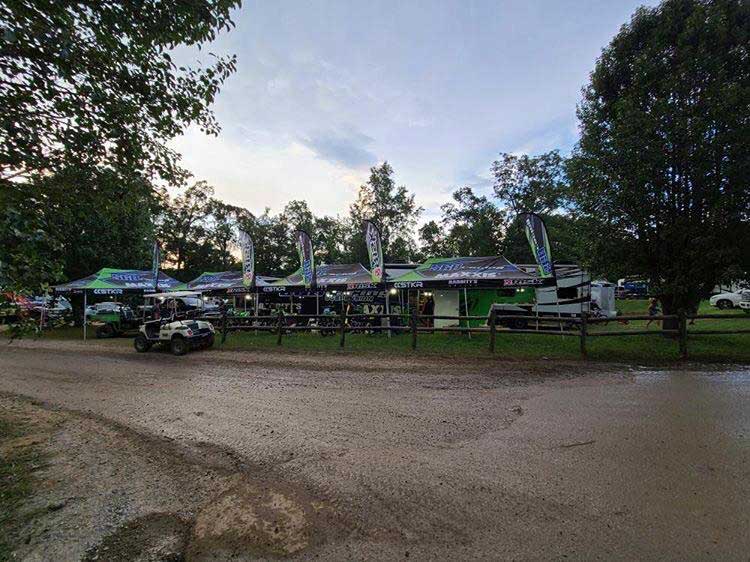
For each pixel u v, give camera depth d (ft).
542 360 29.45
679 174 36.19
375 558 8.23
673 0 37.22
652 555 7.96
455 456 12.98
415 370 27.09
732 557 7.84
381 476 11.78
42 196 13.85
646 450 12.84
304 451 13.89
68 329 68.69
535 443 13.78
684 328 29.07
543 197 104.83
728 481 10.75
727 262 34.12
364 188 160.15
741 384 20.90
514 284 41.78
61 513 10.48
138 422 17.84
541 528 8.98
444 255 157.38
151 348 42.78
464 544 8.53
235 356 35.96
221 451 14.29
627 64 39.96
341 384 23.79
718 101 32.91
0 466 13.35
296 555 8.44
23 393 23.54
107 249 69.82
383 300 61.57
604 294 68.54
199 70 16.01
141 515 10.33
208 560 8.43
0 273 10.02
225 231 156.56
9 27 10.37
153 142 16.96
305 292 56.75
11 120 12.30
